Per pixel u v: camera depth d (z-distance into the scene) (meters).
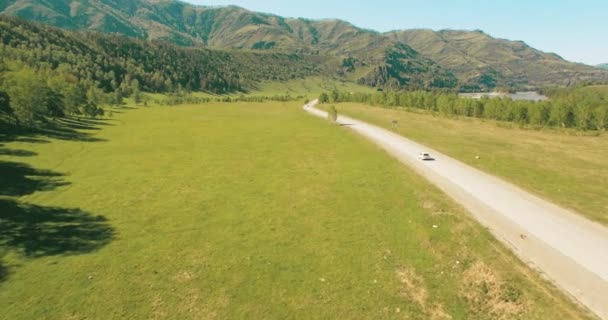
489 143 72.69
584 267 26.50
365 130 89.94
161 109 162.12
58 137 75.62
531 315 21.61
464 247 29.42
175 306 22.50
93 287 24.28
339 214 37.25
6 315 21.31
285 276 25.94
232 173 52.81
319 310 22.31
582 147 69.50
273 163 58.62
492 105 110.38
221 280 25.38
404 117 116.00
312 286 24.75
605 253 28.52
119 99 171.00
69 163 56.22
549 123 97.50
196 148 70.50
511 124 98.31
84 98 122.31
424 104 141.50
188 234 32.66
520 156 61.03
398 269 26.88
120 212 37.56
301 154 64.75
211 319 21.41
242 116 131.00
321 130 91.25
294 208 39.06
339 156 62.66
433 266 27.14
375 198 41.56
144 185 46.75
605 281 24.84
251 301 23.09
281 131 91.19
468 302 23.05
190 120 116.81
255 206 39.72
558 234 31.66
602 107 90.19
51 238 31.12
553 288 23.94
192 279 25.47
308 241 31.34
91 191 43.78
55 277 25.28
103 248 29.72
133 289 24.14
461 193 42.16
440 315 21.91
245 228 34.03
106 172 52.25
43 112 88.94
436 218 35.12
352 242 31.09
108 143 73.94
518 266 26.44
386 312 22.14
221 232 33.12
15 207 37.22
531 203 38.97
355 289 24.42
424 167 53.81
